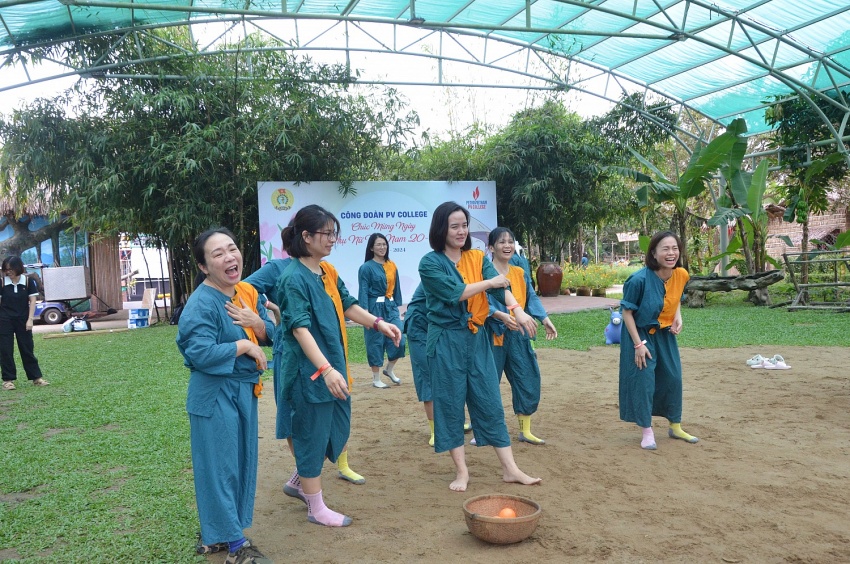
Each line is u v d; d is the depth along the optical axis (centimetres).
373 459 510
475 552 334
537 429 584
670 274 516
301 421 372
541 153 1742
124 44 1446
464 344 429
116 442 555
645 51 1634
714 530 352
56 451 535
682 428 573
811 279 1781
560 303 1800
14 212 2103
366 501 416
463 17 1484
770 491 411
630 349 522
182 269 1719
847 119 1568
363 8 1402
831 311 1378
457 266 433
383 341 793
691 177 1568
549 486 432
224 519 317
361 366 956
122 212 1484
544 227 1948
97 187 1373
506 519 332
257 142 1486
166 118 1479
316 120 1512
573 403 682
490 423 437
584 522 367
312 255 375
